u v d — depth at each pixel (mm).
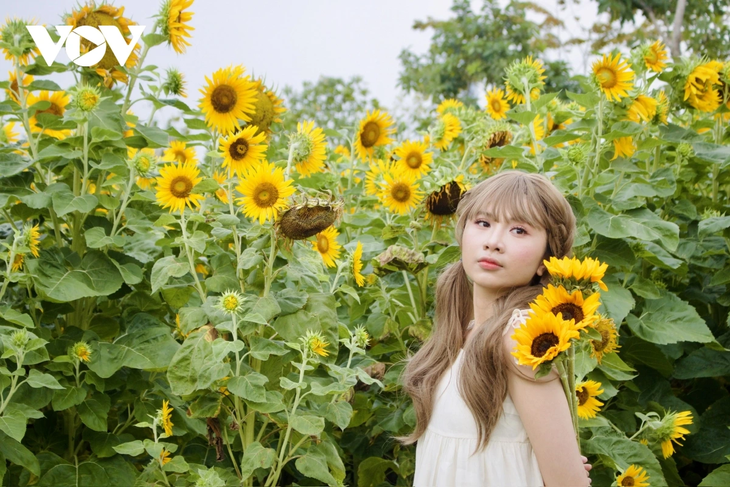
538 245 1709
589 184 2703
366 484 2691
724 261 2930
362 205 3717
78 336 2301
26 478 2143
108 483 2184
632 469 2143
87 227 2467
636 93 2582
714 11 10906
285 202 2049
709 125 3314
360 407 2602
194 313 2068
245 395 1912
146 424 2035
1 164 2393
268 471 2439
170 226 2326
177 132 2602
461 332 1940
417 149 3041
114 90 2619
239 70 2365
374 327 2688
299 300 2139
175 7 2463
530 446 1668
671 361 2918
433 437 1783
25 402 2125
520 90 3096
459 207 1966
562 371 1527
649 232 2428
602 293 2459
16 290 2473
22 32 2516
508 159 3100
